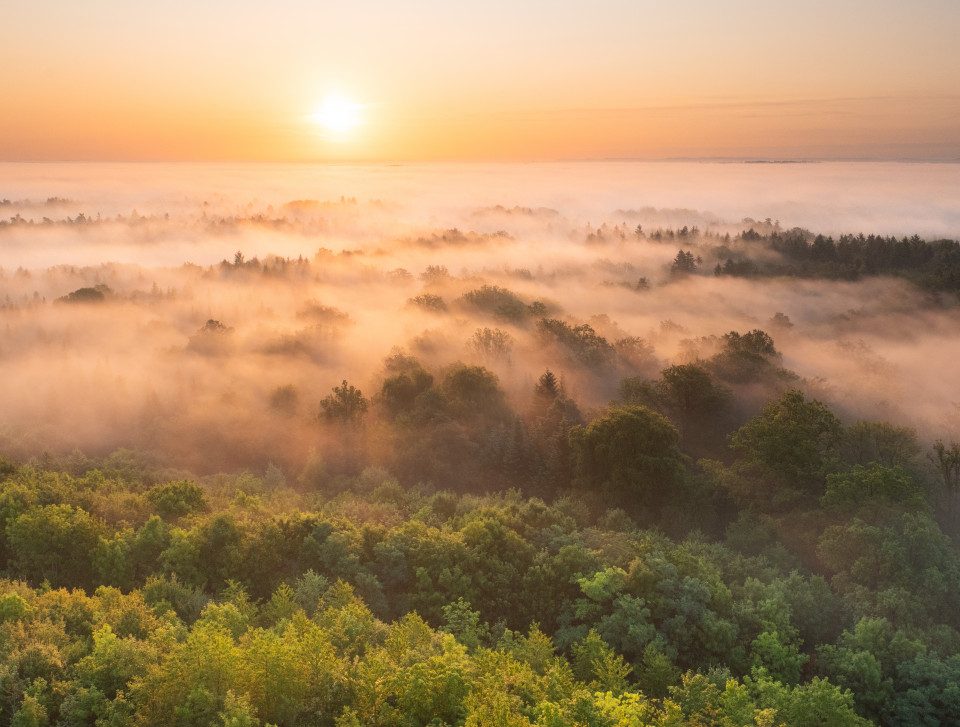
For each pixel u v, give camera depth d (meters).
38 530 71.44
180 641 52.06
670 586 65.88
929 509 84.38
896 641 60.66
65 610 54.94
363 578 68.12
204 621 51.75
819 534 87.81
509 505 92.88
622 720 41.75
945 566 72.94
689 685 51.47
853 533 77.62
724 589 67.62
